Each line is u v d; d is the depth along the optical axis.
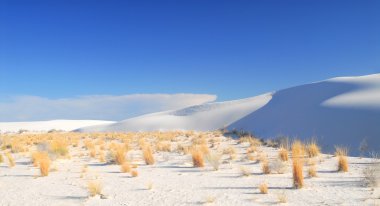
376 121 28.53
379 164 12.07
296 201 8.95
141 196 9.80
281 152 16.95
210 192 10.23
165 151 23.91
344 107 36.06
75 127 126.50
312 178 12.18
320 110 38.97
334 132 30.30
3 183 12.12
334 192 9.91
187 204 8.85
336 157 18.25
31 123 126.62
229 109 70.06
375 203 8.54
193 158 15.88
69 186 11.38
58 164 17.27
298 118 40.22
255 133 42.62
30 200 9.52
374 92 40.72
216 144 28.42
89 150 25.08
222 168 15.06
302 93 56.62
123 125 74.31
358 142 25.84
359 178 11.99
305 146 21.77
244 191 10.29
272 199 9.22
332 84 55.66
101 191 10.44
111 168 15.67
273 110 51.62
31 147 28.20
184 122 68.25
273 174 13.30
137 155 21.14
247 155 19.02
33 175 13.86
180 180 12.32
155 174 13.83
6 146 27.92
